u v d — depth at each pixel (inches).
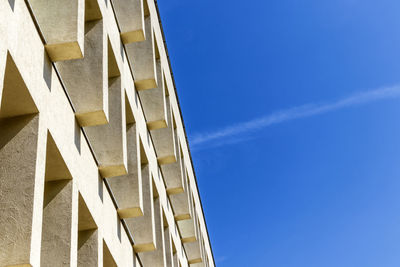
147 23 987.3
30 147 390.0
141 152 858.1
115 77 695.1
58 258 432.8
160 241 895.7
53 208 463.2
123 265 654.5
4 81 381.1
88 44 603.5
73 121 517.3
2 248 340.8
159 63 1082.7
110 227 610.2
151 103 1001.5
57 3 480.4
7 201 361.7
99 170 597.0
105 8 674.2
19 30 387.2
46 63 448.5
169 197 1153.4
